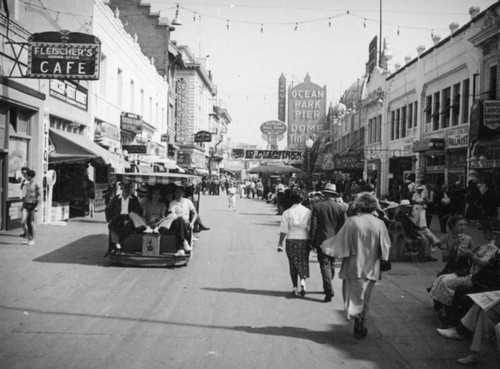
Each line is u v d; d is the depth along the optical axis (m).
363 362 5.38
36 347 5.55
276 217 24.55
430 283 9.52
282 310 7.41
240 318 6.93
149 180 10.74
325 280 7.99
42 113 16.56
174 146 48.00
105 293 8.09
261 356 5.48
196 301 7.77
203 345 5.78
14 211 15.28
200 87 59.22
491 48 20.88
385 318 7.13
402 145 32.38
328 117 66.56
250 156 47.69
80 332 6.10
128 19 44.31
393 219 12.35
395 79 33.97
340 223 8.09
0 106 14.13
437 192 20.28
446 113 25.94
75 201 20.45
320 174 45.75
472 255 6.56
